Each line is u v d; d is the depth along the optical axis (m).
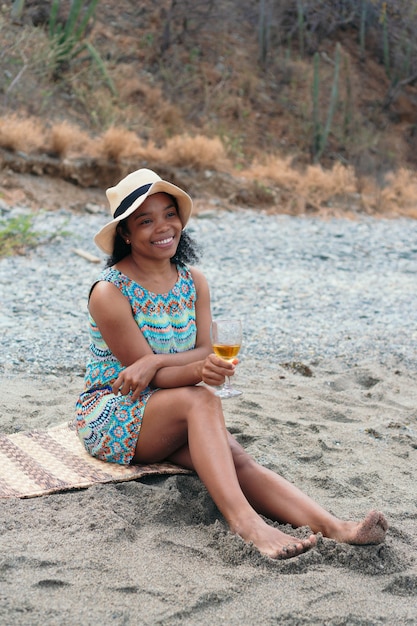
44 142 12.22
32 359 5.65
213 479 3.20
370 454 4.29
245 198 12.84
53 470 3.63
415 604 2.78
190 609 2.62
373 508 3.61
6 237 9.46
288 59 17.16
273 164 13.97
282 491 3.28
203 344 3.80
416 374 5.87
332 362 6.07
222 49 16.95
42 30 14.30
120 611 2.59
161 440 3.57
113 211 3.62
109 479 3.55
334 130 16.52
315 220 12.58
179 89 15.80
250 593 2.75
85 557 2.90
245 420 4.63
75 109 13.91
